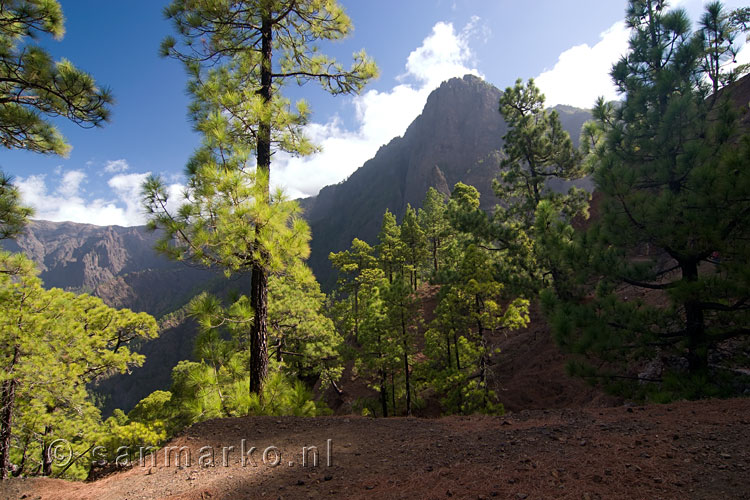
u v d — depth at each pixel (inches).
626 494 115.4
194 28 340.8
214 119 292.0
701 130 318.3
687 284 269.9
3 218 292.4
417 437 211.6
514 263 752.3
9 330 463.2
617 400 422.9
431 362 717.9
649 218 286.5
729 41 355.3
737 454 131.9
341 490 151.1
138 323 799.7
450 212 843.4
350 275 1515.7
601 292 329.4
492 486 132.4
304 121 370.3
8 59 267.6
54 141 320.2
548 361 645.9
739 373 281.0
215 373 311.6
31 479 215.2
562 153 807.1
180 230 271.4
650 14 390.0
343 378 1140.5
